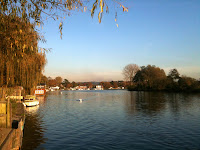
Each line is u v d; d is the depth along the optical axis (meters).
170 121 19.97
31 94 38.34
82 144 12.59
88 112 27.33
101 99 53.56
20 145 11.66
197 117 22.22
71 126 17.91
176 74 85.19
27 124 18.94
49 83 172.50
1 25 8.53
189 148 11.67
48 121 20.47
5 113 10.56
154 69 91.56
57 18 7.64
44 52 10.48
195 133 15.05
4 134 9.04
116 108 31.69
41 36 10.73
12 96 31.97
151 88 94.12
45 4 7.41
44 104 39.59
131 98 54.41
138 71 103.88
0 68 15.56
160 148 11.72
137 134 14.88
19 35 8.81
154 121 20.03
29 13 7.61
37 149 11.73
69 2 7.33
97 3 5.64
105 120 20.80
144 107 32.28
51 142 13.05
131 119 21.27
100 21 5.69
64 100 50.94
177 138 13.73
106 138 13.88
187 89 76.69
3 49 9.95
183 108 30.28
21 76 23.56
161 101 42.69
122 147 11.94
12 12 7.76
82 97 64.31
